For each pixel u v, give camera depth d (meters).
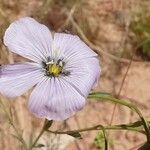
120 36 0.18
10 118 0.12
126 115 0.16
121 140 0.15
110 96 0.09
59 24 0.17
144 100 0.16
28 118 0.15
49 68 0.09
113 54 0.17
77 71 0.09
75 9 0.17
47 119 0.08
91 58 0.09
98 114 0.16
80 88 0.08
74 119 0.15
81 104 0.08
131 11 0.18
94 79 0.08
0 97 0.13
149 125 0.08
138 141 0.15
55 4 0.17
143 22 0.18
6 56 0.15
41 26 0.09
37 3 0.18
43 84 0.08
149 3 0.19
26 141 0.14
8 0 0.18
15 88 0.08
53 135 0.14
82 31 0.17
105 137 0.09
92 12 0.18
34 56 0.09
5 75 0.08
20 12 0.18
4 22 0.14
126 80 0.17
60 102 0.08
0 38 0.12
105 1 0.19
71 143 0.15
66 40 0.09
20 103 0.15
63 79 0.08
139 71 0.17
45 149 0.14
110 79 0.17
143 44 0.17
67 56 0.09
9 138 0.14
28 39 0.09
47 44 0.09
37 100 0.08
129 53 0.17
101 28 0.18
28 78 0.08
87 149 0.15
